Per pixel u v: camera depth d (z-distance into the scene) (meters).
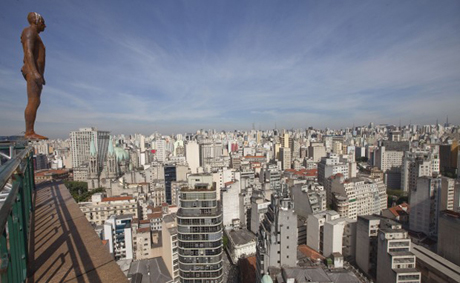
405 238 75.75
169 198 174.75
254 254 100.75
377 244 82.81
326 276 58.25
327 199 145.75
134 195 156.38
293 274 58.84
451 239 81.25
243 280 86.31
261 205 113.56
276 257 65.94
